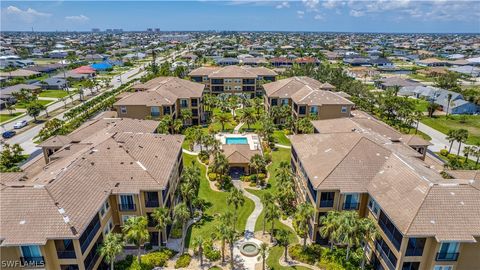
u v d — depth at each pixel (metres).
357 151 40.12
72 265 30.33
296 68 145.00
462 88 128.62
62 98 110.81
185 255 37.38
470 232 28.14
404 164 36.34
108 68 177.62
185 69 154.25
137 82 136.12
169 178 40.50
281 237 37.91
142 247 39.62
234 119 90.31
